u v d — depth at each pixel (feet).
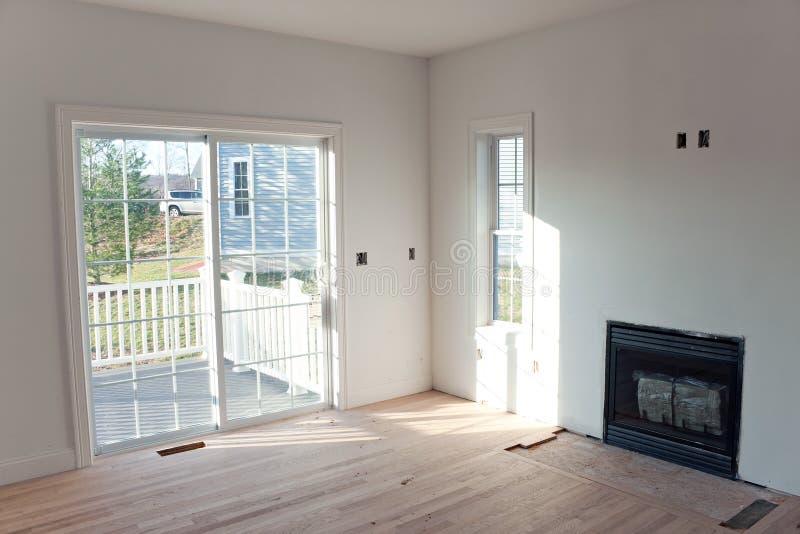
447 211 18.37
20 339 12.79
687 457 13.47
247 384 16.20
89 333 13.96
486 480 12.85
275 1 13.17
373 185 17.63
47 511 11.68
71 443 13.47
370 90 17.39
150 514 11.54
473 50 17.17
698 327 13.12
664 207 13.50
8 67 12.31
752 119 12.07
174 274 15.02
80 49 13.03
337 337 17.26
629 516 11.33
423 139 18.61
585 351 15.21
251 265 16.01
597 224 14.71
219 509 11.72
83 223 13.69
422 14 14.25
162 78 14.05
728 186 12.48
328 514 11.49
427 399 18.43
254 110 15.40
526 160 16.07
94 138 13.69
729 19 12.25
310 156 16.81
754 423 12.44
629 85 13.89
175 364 15.19
